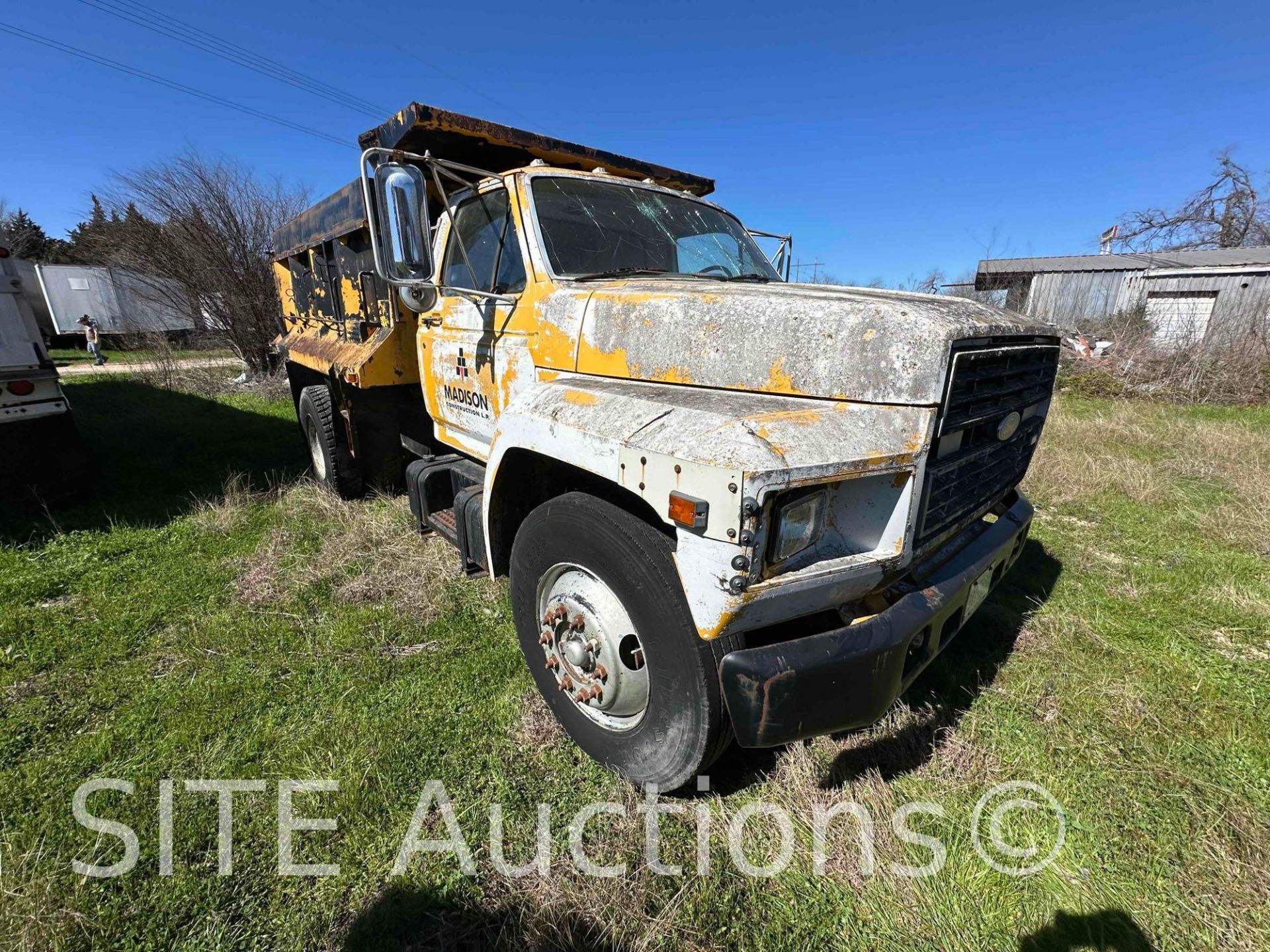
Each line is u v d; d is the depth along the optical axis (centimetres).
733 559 143
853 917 165
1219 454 641
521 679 260
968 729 236
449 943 156
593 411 196
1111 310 1839
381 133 350
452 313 331
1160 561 398
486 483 241
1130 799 204
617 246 294
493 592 332
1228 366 1044
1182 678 269
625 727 205
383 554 374
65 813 190
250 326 1231
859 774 212
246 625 298
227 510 439
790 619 169
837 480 150
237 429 748
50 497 448
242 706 241
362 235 406
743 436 150
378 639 288
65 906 161
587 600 202
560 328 249
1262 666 281
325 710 239
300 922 161
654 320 212
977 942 159
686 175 408
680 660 174
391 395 475
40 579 339
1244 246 2481
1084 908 168
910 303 179
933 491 176
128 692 251
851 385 169
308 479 531
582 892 169
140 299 1357
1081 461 594
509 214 285
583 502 200
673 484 156
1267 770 217
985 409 192
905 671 177
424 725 230
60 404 448
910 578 188
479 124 327
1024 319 222
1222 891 172
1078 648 292
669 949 155
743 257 347
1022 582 361
